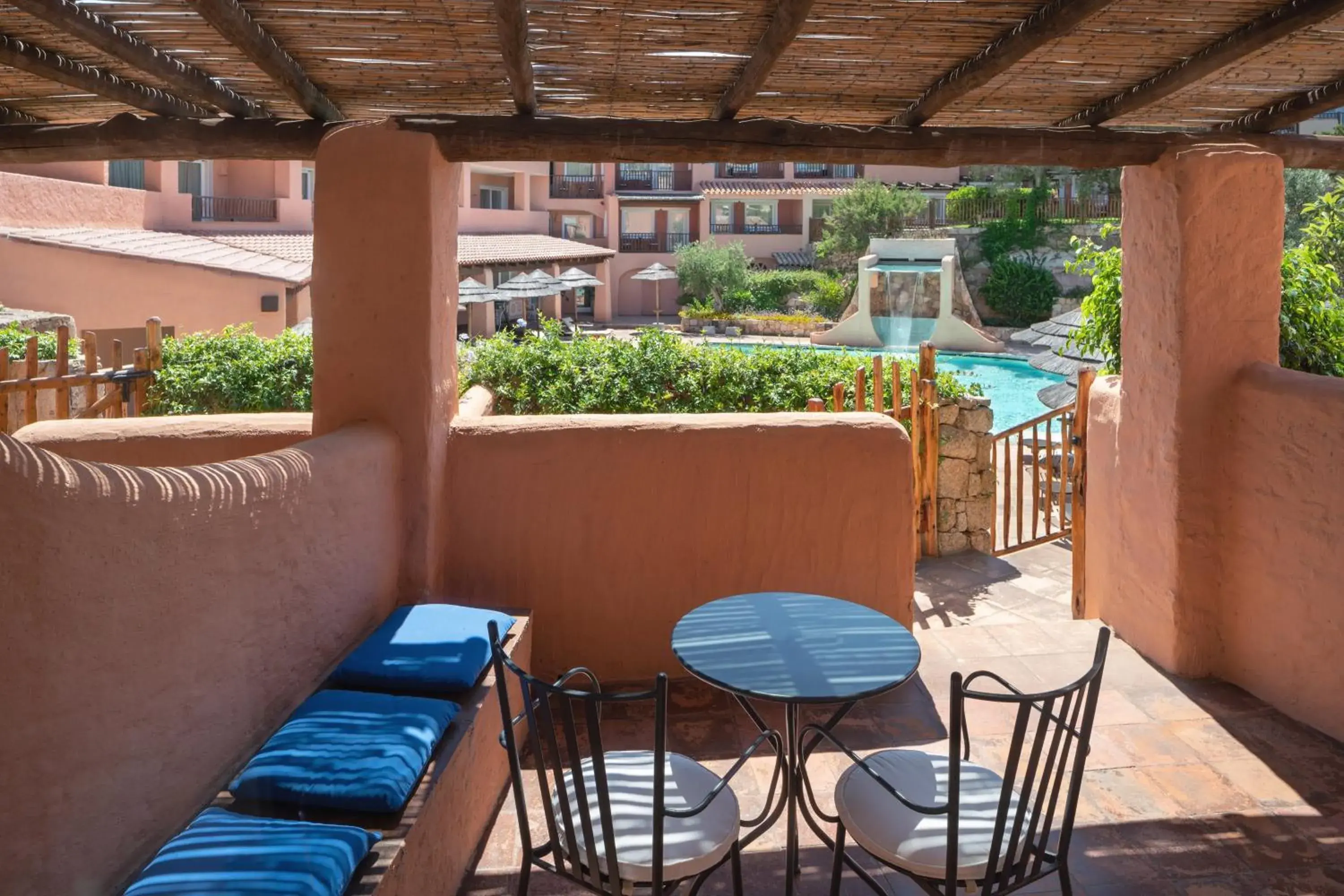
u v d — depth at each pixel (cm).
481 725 309
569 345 749
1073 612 639
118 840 212
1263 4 337
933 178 3891
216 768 257
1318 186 1769
